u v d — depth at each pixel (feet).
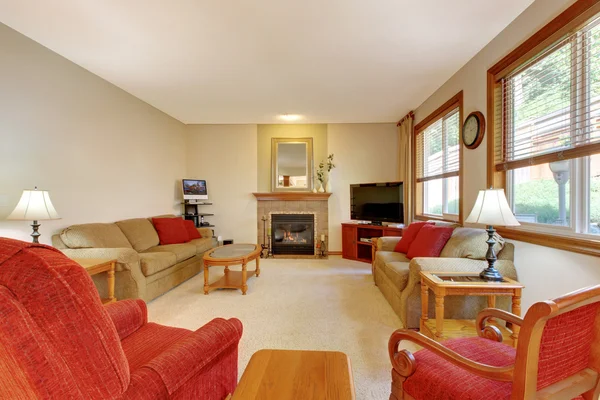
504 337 6.21
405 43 8.29
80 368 2.20
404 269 8.19
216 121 16.72
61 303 2.13
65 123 9.23
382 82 11.09
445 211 11.87
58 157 9.02
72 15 6.93
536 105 6.98
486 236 7.59
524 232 6.95
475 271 7.08
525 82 7.36
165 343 4.20
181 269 11.48
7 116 7.57
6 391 2.09
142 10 6.73
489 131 8.38
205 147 17.39
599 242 5.14
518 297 6.05
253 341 6.81
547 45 6.43
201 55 8.93
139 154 13.01
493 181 8.27
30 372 2.04
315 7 6.64
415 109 14.48
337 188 17.24
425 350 3.96
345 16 6.99
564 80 6.17
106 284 8.46
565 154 6.01
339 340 6.85
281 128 17.35
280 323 7.78
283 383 3.25
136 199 12.80
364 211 15.66
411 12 6.86
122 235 10.65
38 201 7.14
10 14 6.89
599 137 5.35
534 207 7.14
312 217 17.19
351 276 12.51
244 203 17.42
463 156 9.93
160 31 7.62
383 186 14.80
